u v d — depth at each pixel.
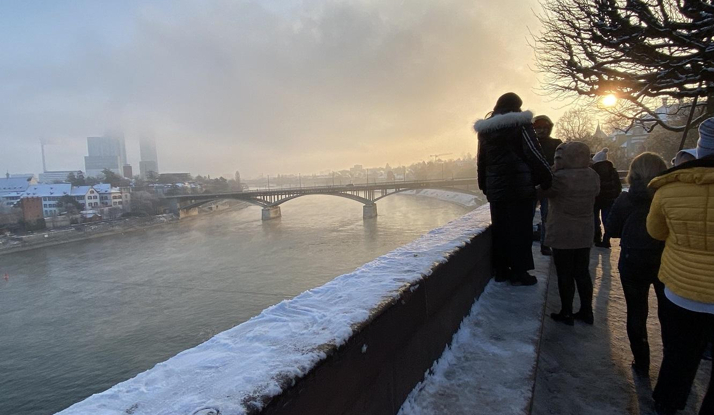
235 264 42.12
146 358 22.50
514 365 2.04
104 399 0.92
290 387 0.95
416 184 75.62
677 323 1.95
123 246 57.16
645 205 2.51
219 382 0.95
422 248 2.52
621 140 47.56
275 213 80.94
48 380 20.66
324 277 35.31
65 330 26.73
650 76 9.34
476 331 2.47
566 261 3.27
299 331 1.26
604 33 9.25
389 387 1.56
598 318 3.53
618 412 2.23
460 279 2.54
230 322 27.08
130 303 32.16
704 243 1.71
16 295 35.56
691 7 7.65
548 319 3.53
